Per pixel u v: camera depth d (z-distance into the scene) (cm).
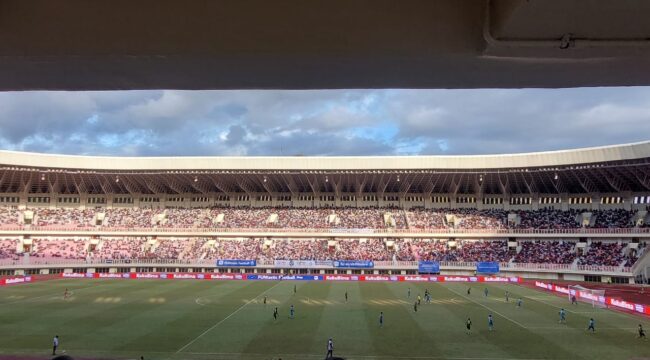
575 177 8769
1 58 642
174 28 626
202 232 9481
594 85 703
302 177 9594
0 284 7200
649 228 7862
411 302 5659
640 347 3531
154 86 746
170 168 9219
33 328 4075
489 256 8575
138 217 9912
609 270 7506
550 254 8331
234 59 643
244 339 3709
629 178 8475
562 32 534
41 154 8969
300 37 623
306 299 5856
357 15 617
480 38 604
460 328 4172
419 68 664
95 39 631
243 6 621
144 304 5406
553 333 3991
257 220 9788
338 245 9231
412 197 10162
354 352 3362
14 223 9156
